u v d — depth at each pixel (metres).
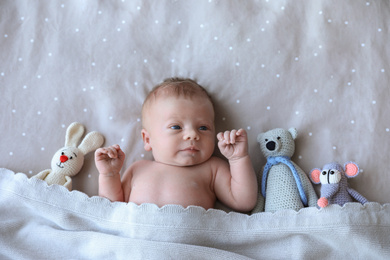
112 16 1.57
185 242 1.20
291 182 1.35
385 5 1.54
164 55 1.54
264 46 1.52
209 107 1.41
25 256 1.25
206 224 1.22
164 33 1.55
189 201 1.31
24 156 1.47
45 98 1.51
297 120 1.47
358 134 1.45
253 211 1.39
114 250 1.18
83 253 1.23
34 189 1.33
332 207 1.23
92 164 1.46
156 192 1.32
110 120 1.50
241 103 1.50
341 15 1.53
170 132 1.34
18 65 1.54
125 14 1.57
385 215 1.25
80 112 1.51
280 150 1.38
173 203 1.30
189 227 1.21
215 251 1.16
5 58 1.54
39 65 1.54
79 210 1.29
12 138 1.48
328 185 1.32
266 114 1.49
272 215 1.25
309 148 1.45
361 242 1.22
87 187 1.44
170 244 1.16
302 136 1.46
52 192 1.32
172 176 1.35
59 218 1.30
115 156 1.27
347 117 1.46
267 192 1.38
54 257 1.25
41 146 1.48
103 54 1.54
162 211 1.21
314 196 1.36
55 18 1.57
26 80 1.53
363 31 1.52
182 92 1.37
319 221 1.23
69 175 1.42
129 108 1.51
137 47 1.54
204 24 1.55
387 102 1.46
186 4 1.57
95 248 1.21
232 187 1.35
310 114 1.47
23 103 1.51
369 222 1.23
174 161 1.35
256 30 1.53
